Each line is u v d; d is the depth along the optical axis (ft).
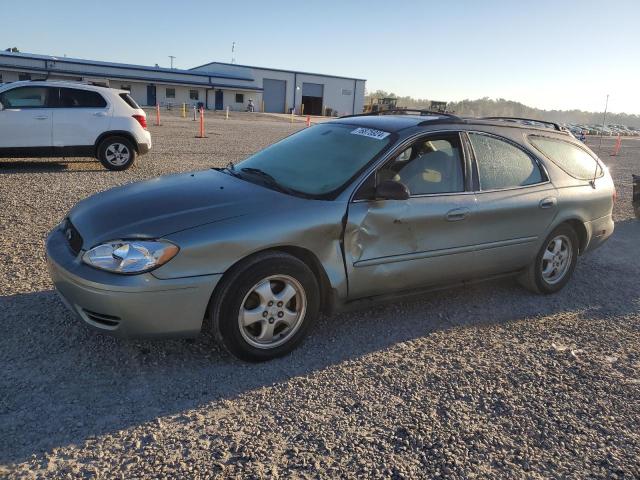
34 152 33.37
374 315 14.52
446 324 14.28
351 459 8.74
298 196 12.14
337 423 9.67
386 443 9.21
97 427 9.11
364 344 12.82
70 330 12.32
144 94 184.34
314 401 10.30
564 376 11.94
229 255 10.62
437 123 14.07
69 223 12.09
